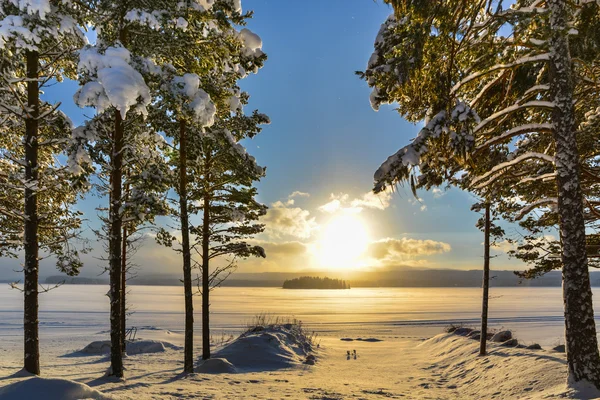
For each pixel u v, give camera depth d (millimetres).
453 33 9242
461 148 8953
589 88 10867
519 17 8297
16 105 13023
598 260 15531
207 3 11750
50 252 14750
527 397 10703
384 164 9375
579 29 9586
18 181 13812
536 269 18359
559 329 52500
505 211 18141
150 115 14320
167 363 19812
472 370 17250
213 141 16797
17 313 70938
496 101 11852
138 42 12242
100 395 9172
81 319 62031
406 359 24969
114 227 12695
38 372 12492
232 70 14406
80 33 11070
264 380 15445
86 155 12375
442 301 189875
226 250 19594
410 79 9406
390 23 10211
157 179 12930
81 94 9484
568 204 9414
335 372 19125
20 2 9656
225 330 48281
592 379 8852
